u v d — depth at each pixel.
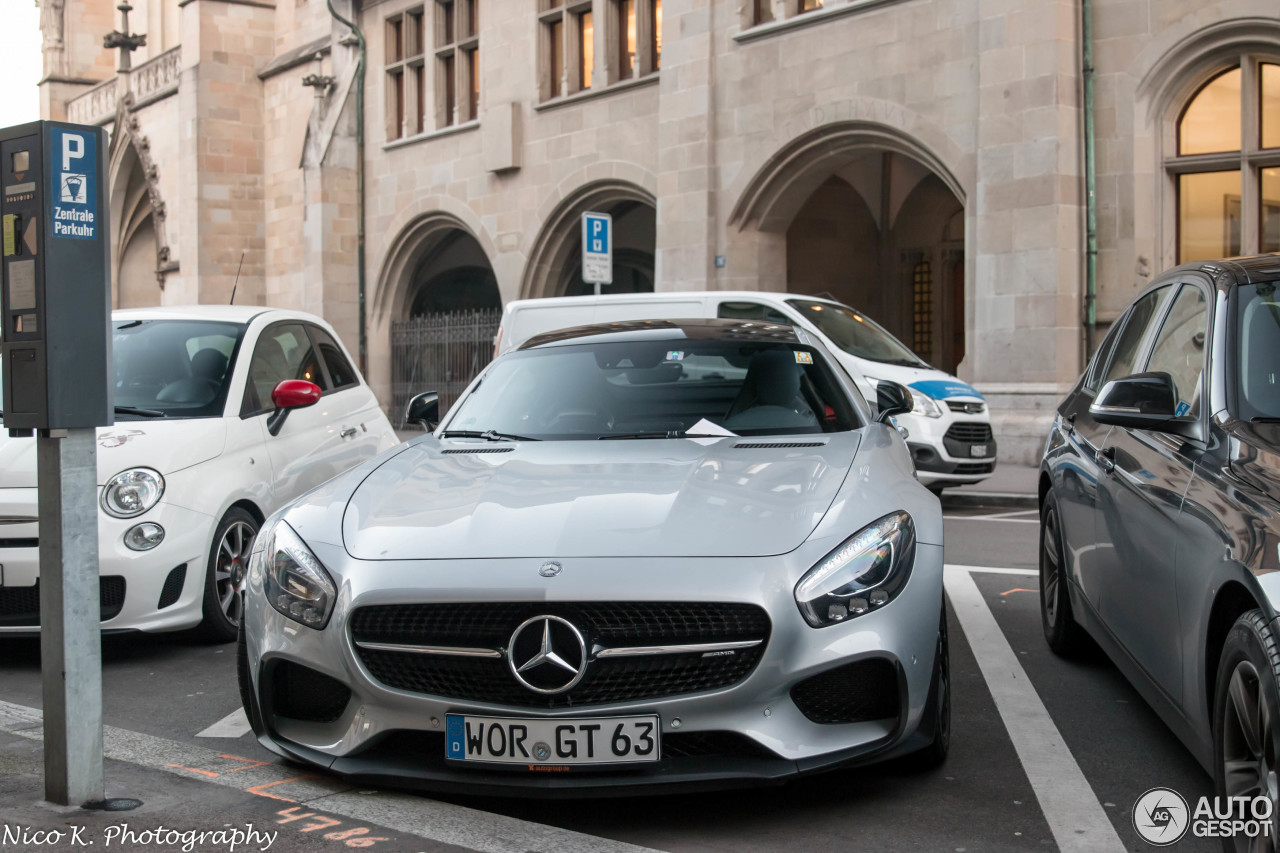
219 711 4.67
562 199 20.84
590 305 11.91
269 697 3.65
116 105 35.38
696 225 17.83
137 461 5.55
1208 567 3.03
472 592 3.28
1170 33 13.45
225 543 5.89
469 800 3.55
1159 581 3.53
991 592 6.89
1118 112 13.82
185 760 3.96
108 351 3.49
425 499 3.85
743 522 3.48
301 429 6.66
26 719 4.50
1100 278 13.98
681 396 4.77
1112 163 13.88
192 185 29.47
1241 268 3.91
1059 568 5.18
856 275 20.50
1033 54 13.84
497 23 22.06
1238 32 13.05
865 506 3.60
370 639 3.43
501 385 5.08
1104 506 4.29
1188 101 13.66
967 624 6.06
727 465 3.98
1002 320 14.20
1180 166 13.64
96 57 40.72
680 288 18.09
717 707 3.23
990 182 14.27
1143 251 13.74
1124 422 3.59
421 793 3.61
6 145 3.45
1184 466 3.43
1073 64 13.86
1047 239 13.81
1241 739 2.82
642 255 23.50
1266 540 2.73
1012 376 14.12
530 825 3.34
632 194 19.75
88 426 3.45
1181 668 3.31
